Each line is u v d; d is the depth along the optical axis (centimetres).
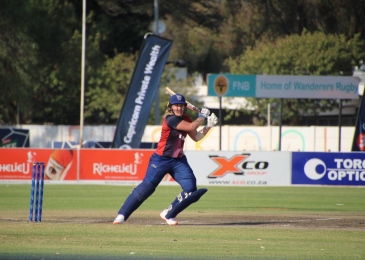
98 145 11050
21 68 12119
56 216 3322
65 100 15150
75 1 16788
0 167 6656
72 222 2917
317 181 6675
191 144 12025
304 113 14288
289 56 14212
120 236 2300
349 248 2066
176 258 1827
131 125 7719
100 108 15338
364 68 16162
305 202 4750
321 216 3481
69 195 5294
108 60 15862
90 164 6719
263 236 2362
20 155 6662
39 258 1800
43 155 6688
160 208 4119
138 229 2519
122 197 5109
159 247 2045
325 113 15675
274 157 6712
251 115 17075
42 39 14000
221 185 6712
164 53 7788
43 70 13838
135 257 1834
